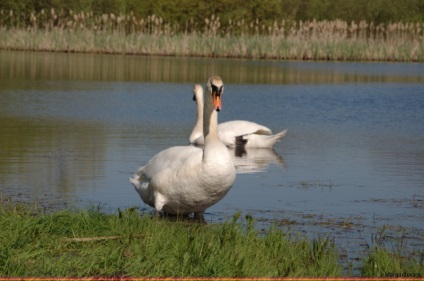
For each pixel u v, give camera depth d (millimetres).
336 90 36562
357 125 24016
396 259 8930
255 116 25781
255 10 85688
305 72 48594
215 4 83125
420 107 29875
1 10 75500
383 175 15172
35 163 15203
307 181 14422
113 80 39188
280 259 8555
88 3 78812
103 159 15898
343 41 65562
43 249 8344
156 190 10898
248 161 16875
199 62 55250
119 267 7934
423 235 10383
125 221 9547
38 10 77750
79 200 11977
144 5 82000
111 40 63969
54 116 23734
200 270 7855
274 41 64000
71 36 64438
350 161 16859
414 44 67438
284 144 19609
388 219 11328
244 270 7906
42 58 53656
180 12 82375
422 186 14047
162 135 20062
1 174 13945
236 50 62688
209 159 10414
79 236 9039
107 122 22641
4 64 46625
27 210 10836
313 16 96000
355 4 93875
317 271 8102
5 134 19328
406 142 20156
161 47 63219
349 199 12773
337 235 10266
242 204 12242
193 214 11430
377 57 65188
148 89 34781
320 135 21422
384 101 31859
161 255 8242
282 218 11227
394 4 92750
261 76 44188
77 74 41906
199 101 17797
